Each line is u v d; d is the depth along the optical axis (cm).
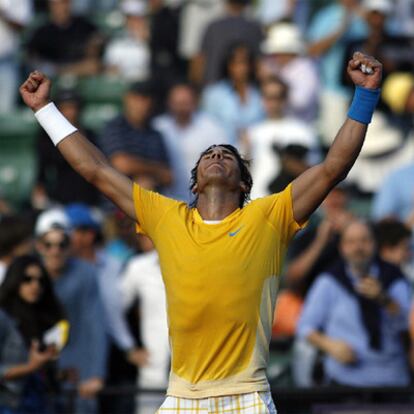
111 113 3422
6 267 2142
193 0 3575
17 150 3300
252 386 1412
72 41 3544
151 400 2209
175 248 1435
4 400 1917
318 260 2450
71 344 2209
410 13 3466
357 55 1427
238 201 1466
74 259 2242
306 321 2244
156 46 3572
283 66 3225
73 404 2066
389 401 2095
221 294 1410
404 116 3020
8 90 3450
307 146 2656
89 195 2948
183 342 1423
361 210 2977
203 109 3206
